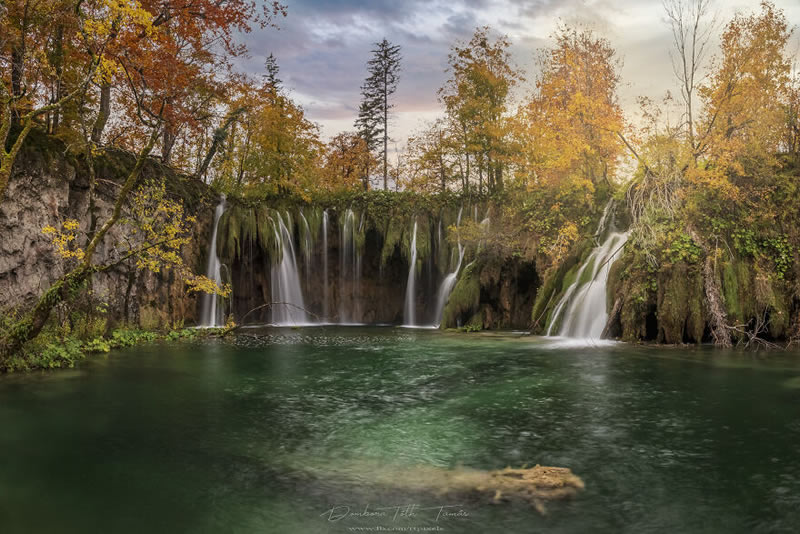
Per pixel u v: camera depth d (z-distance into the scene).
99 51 14.72
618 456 7.85
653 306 20.02
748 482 6.90
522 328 26.23
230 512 6.06
